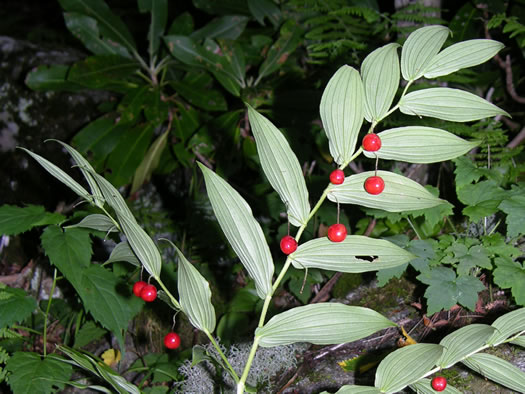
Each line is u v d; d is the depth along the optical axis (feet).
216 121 2.42
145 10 2.57
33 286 2.56
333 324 1.03
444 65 0.97
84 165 1.03
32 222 1.76
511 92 2.34
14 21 4.19
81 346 2.18
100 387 1.33
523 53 2.27
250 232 1.00
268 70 2.46
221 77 2.46
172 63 2.60
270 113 2.42
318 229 2.25
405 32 2.06
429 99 0.97
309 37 2.32
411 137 0.98
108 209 2.21
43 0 4.42
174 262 2.48
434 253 1.59
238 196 0.97
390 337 1.68
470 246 1.65
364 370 1.59
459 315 1.64
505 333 1.16
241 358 1.72
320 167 2.53
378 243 1.00
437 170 2.35
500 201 1.65
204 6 2.70
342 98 0.94
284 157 0.97
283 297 2.18
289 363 1.70
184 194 2.82
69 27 2.51
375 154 1.01
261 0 2.61
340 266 1.05
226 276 2.41
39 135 2.70
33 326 2.35
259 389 1.66
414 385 1.22
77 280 1.71
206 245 2.39
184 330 2.15
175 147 2.47
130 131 2.43
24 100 2.68
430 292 1.50
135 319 2.23
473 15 2.29
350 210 2.30
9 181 2.79
